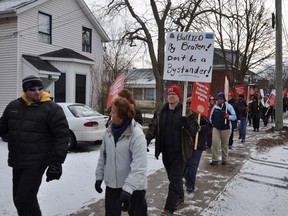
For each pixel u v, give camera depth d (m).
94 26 21.53
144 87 40.69
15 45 16.30
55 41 18.47
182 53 5.44
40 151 3.74
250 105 17.25
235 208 5.32
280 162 9.05
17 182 3.91
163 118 4.96
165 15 18.81
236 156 9.78
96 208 5.04
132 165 3.36
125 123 3.46
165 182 6.63
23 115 3.75
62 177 6.71
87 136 10.09
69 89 18.05
